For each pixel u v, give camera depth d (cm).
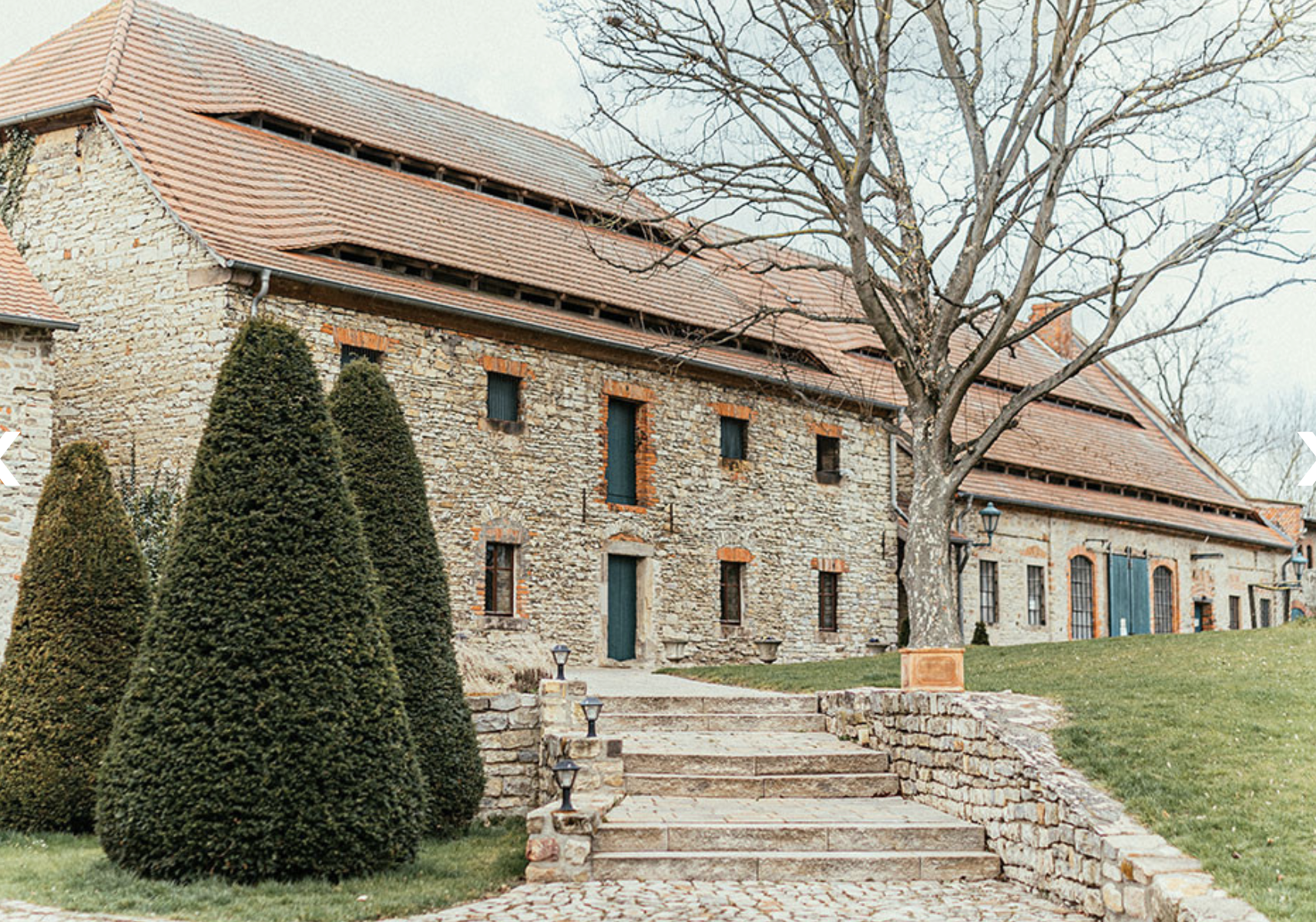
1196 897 698
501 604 1925
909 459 2688
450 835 1116
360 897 837
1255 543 3684
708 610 2227
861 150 1569
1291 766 884
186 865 862
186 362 1678
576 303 2125
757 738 1288
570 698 1247
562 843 926
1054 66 1548
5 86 2005
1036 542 2875
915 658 1157
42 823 1091
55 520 1167
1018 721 1014
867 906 840
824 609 2477
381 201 2025
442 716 1132
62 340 1806
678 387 2220
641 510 2131
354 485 1158
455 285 1964
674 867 933
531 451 1969
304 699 898
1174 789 861
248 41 2258
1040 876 888
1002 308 1591
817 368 2555
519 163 2480
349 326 1759
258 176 1886
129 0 2131
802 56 1631
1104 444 3412
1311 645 1347
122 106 1830
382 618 996
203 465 949
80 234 1814
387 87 2439
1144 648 1495
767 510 2353
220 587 910
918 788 1111
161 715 882
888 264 1672
